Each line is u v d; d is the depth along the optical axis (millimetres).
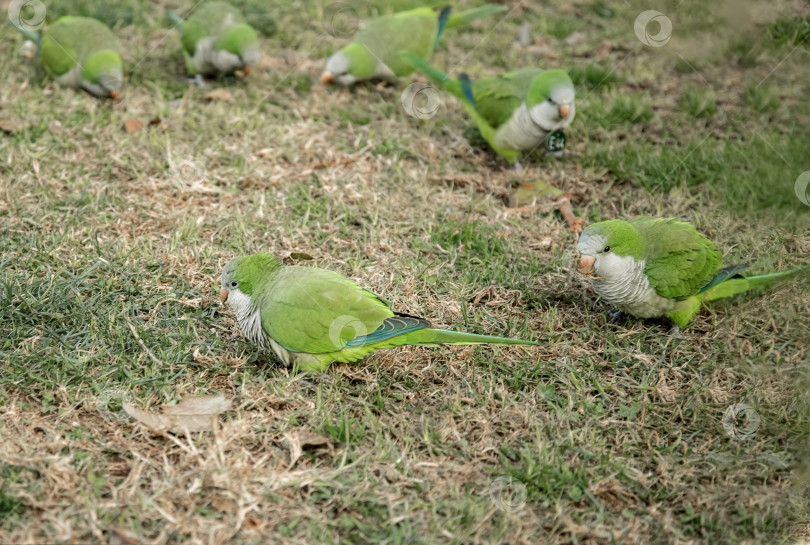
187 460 3336
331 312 3727
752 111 6414
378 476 3367
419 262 4844
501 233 5176
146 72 6945
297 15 8008
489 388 3893
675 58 7168
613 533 3146
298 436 3480
